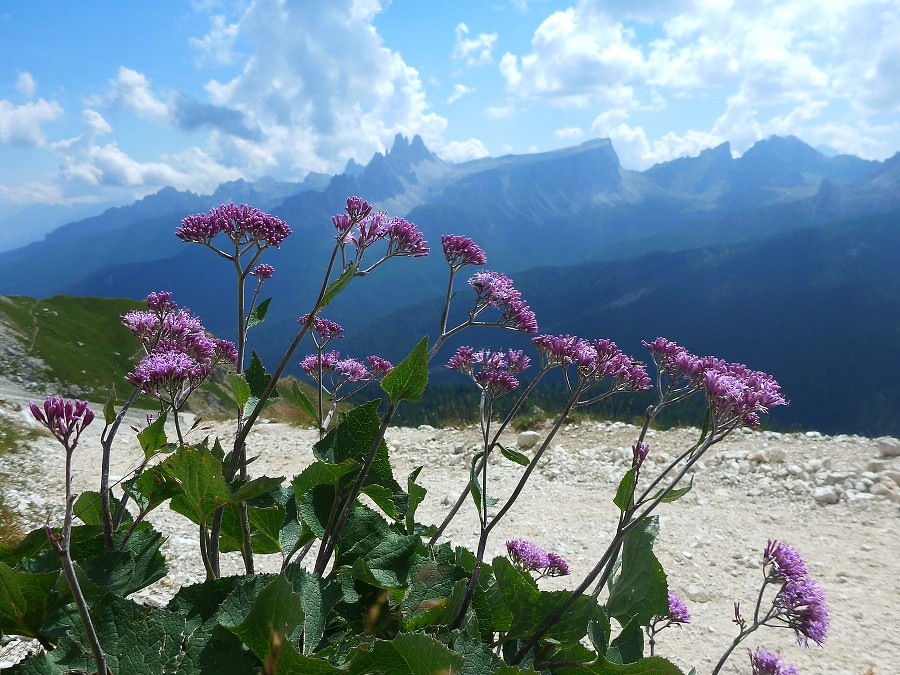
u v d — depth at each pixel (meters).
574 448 1.55
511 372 0.39
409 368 0.33
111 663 0.26
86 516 0.36
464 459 1.50
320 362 0.46
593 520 1.04
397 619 0.33
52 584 0.28
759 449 1.43
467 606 0.32
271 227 0.36
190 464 0.29
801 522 1.05
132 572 0.31
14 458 1.58
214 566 0.33
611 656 0.33
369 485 0.37
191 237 0.35
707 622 0.71
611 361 0.39
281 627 0.24
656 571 0.35
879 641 0.67
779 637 0.68
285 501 0.39
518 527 1.01
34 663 0.26
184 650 0.28
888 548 0.94
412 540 0.35
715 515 1.08
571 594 0.33
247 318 0.36
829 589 0.80
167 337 0.38
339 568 0.35
